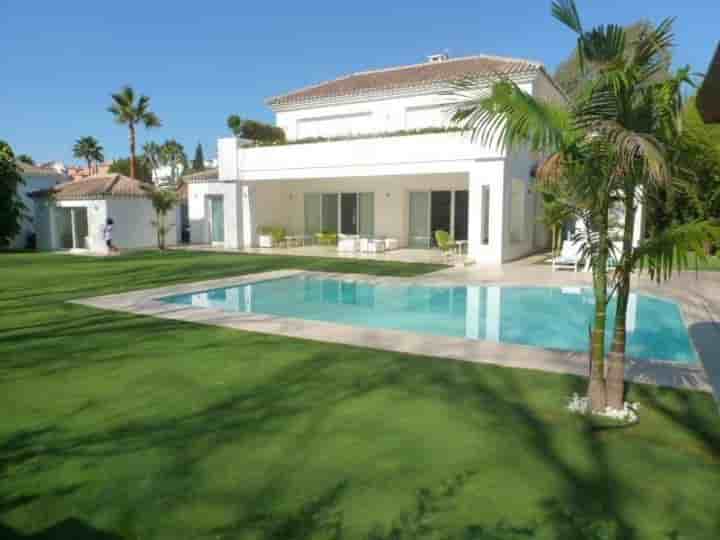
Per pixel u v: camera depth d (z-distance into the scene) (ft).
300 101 81.20
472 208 61.16
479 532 10.68
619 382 16.79
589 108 15.62
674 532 10.66
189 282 47.96
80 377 20.79
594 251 16.76
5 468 13.51
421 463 13.60
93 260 68.54
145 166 220.02
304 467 13.43
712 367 21.44
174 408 17.52
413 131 64.95
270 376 20.84
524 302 42.57
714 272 52.19
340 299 44.80
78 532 10.84
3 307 35.47
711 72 13.83
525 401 17.93
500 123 16.38
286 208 91.45
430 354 23.88
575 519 11.12
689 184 16.25
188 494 12.21
